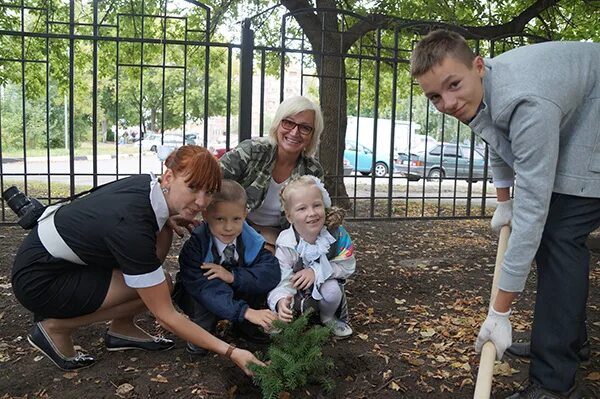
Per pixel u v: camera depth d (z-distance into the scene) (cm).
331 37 878
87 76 2325
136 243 253
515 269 233
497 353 239
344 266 336
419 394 280
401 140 2012
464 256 577
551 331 252
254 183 352
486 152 830
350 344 335
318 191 326
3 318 364
